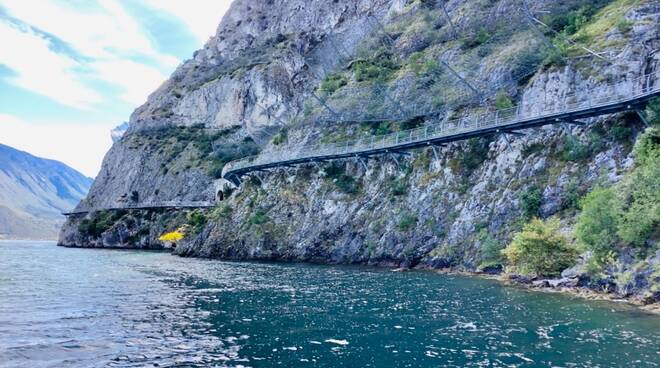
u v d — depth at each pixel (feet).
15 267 167.02
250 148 427.33
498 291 105.29
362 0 485.15
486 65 219.41
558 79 173.27
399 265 173.58
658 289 84.99
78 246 401.49
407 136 219.20
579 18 207.92
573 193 136.46
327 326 69.97
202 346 58.70
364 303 90.12
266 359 53.31
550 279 113.70
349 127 265.95
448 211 172.86
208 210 325.21
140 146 520.01
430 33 307.58
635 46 158.81
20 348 56.39
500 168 168.25
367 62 321.73
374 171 215.31
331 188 221.87
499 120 177.58
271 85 456.86
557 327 68.28
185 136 497.87
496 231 151.53
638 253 94.27
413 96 246.06
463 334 64.59
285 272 154.51
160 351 56.34
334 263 194.29
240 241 225.97
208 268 170.09
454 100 219.82
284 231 219.61
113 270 158.61
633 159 127.13
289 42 526.57
